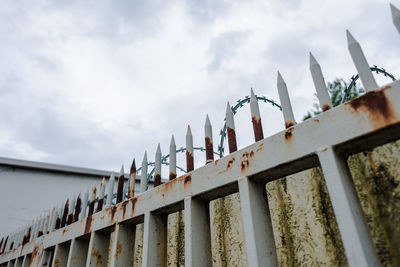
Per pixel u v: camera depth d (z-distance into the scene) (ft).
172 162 5.96
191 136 5.90
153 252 5.38
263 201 4.27
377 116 3.12
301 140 3.71
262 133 4.44
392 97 3.07
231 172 4.44
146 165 6.98
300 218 5.66
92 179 31.45
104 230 7.19
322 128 3.56
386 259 3.98
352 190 3.36
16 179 27.78
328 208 5.18
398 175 4.14
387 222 4.09
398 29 3.39
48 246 9.52
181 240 7.66
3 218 25.64
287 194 6.14
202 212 5.05
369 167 4.58
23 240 12.65
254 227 3.82
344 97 7.41
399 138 3.29
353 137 3.24
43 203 27.91
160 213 5.82
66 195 29.30
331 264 4.79
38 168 28.86
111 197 8.00
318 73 3.97
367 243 2.98
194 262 4.43
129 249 6.38
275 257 3.87
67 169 30.01
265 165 3.99
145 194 6.02
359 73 3.47
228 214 6.99
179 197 5.16
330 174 3.29
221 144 8.47
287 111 4.17
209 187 4.67
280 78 4.50
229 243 6.68
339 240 4.79
